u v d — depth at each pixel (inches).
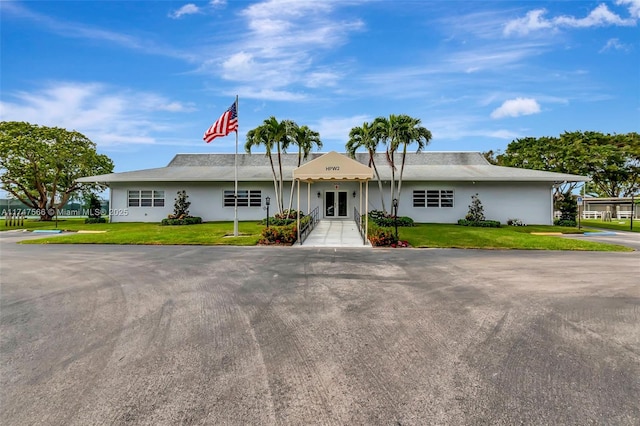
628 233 760.3
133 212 944.9
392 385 109.4
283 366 123.0
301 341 146.9
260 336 152.7
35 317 180.7
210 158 1112.2
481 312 188.1
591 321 173.5
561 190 1226.6
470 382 111.4
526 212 875.4
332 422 89.4
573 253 443.2
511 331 158.9
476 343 144.6
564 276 290.7
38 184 1163.3
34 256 410.6
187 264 348.5
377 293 230.7
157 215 938.7
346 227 745.6
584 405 98.0
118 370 120.0
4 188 1132.5
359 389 106.9
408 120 769.6
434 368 121.4
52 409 95.9
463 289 242.8
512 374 117.0
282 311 189.8
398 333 156.5
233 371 119.0
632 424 89.0
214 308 195.5
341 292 233.5
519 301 210.7
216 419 90.8
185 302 208.1
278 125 787.4
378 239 508.7
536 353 134.5
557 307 197.8
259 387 108.0
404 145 778.8
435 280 273.3
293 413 93.6
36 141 1118.4
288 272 305.6
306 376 115.5
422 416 92.2
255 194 930.7
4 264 353.4
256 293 230.2
